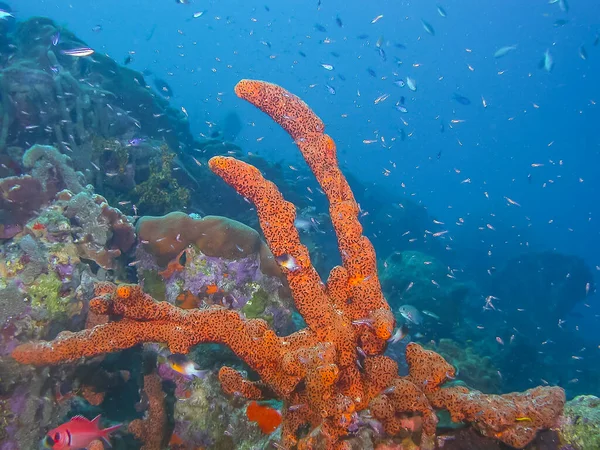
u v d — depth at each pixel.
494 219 33.16
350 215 2.89
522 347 12.22
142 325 2.72
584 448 2.54
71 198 4.48
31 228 3.98
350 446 2.31
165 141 11.02
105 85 10.29
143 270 4.93
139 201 8.21
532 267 19.89
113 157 8.34
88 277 4.13
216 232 4.75
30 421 3.17
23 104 7.28
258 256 4.91
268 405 3.14
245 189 2.77
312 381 2.29
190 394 3.61
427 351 2.79
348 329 2.69
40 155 4.68
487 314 15.94
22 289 3.41
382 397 2.51
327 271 11.64
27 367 3.12
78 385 3.91
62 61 10.00
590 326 31.38
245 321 2.71
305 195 15.52
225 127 32.22
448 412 2.76
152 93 12.68
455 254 22.41
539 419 2.46
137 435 3.84
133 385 4.59
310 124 3.07
